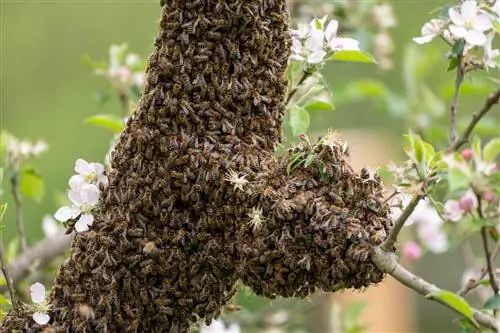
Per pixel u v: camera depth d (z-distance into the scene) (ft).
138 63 11.89
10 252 11.81
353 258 9.54
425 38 10.15
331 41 10.18
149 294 9.76
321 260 9.57
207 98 9.73
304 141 9.70
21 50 19.93
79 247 9.82
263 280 9.66
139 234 9.73
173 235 9.73
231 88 9.73
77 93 19.67
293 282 9.64
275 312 11.70
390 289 12.75
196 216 9.74
